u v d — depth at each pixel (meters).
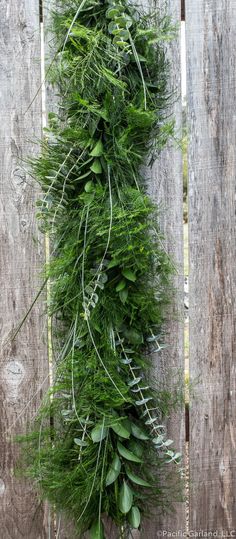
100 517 1.67
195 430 1.80
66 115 1.63
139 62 1.58
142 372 1.71
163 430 1.75
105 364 1.63
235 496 1.83
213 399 1.80
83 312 1.63
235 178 1.75
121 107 1.58
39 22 1.70
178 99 1.72
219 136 1.74
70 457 1.67
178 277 1.75
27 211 1.74
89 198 1.59
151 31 1.58
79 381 1.64
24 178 1.73
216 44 1.72
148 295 1.64
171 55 1.71
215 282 1.77
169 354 1.76
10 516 1.80
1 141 1.72
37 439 1.73
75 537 1.79
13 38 1.70
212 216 1.76
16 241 1.75
